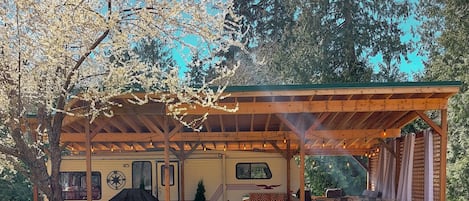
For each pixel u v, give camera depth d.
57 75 4.64
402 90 6.51
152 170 10.70
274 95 6.55
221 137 10.07
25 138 5.06
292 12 17.41
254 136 10.14
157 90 4.97
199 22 4.56
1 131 5.47
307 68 16.12
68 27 4.21
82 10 4.29
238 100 6.97
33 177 4.80
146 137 9.74
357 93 6.52
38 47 4.34
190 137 10.02
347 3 16.31
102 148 11.66
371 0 16.55
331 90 6.52
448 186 14.63
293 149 11.98
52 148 4.89
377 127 9.75
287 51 16.91
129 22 4.62
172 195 10.66
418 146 8.52
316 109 7.01
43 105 4.73
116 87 4.77
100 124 7.54
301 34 16.42
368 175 13.37
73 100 5.20
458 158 14.49
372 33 16.34
